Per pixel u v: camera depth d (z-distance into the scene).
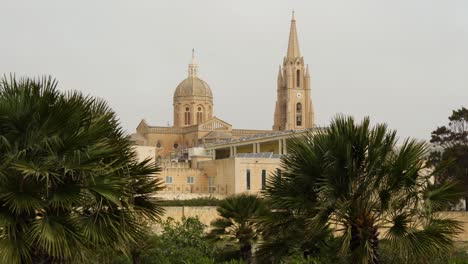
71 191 18.52
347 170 22.66
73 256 18.39
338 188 22.62
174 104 181.25
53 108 18.88
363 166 22.95
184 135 164.00
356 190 22.77
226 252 36.22
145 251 32.41
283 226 24.27
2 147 18.53
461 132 89.44
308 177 23.05
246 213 35.03
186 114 178.88
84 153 19.05
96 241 18.89
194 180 101.12
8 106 18.55
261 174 93.44
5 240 17.45
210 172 101.00
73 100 19.27
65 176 18.88
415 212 22.88
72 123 19.14
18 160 18.02
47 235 17.72
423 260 22.53
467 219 56.19
